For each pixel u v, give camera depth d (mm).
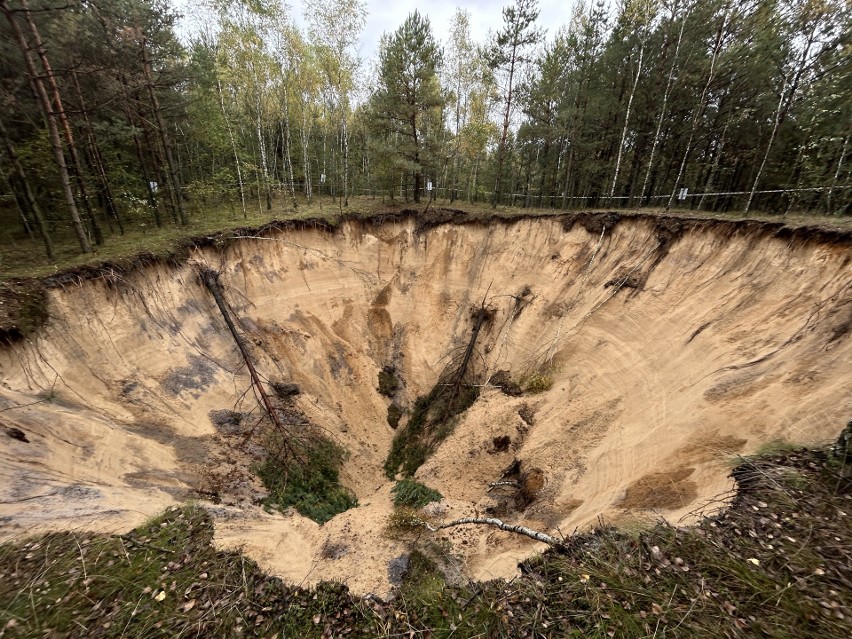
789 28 15773
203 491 9969
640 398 10953
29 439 8664
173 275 14305
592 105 21391
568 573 6258
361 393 16969
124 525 7754
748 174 25344
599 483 9398
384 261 20578
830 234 9703
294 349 16234
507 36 19938
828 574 4941
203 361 13453
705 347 10539
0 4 10688
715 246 12102
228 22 18562
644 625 5008
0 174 14625
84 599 6012
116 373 11391
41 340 10344
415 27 19219
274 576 7398
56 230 17734
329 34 20828
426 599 6965
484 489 12461
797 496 6195
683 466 8070
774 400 8172
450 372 17391
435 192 26312
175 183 18141
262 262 17234
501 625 5809
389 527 10594
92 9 13820
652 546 6195
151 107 16953
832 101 15406
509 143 30688
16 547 6703
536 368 14969
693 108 21578
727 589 5168
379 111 21156
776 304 9930
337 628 6422
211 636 5859
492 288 18359
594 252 15648
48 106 12188
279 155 34875
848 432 6371
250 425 12898
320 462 13391
